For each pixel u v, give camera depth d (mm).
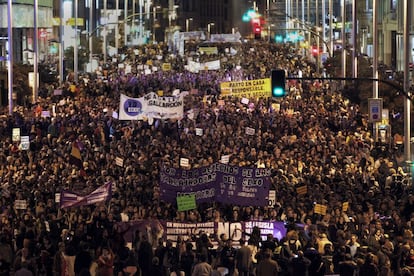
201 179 37031
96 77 120188
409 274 27672
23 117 69500
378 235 32688
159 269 29469
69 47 142125
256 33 111625
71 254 30344
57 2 161875
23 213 35344
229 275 30828
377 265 28953
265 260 29109
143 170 45156
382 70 102250
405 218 36719
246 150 51719
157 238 33656
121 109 62375
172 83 100625
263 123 64312
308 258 29625
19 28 127062
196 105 75062
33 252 30984
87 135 59188
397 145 66125
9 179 44219
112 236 31953
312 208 36219
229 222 34594
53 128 60719
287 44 197375
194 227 34312
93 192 36750
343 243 30688
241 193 36812
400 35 117438
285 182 42000
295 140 56344
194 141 55875
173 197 37125
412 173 45906
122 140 55969
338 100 83312
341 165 49469
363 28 141625
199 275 28750
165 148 52594
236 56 166000
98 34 189750
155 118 62375
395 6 130875
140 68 130375
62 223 34625
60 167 46219
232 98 79000
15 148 53719
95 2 198750
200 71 125625
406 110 56188
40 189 40125
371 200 38750
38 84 98375
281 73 39219
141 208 36000
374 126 64812
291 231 32250
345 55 102688
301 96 86812
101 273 28750
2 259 29594
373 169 49375
